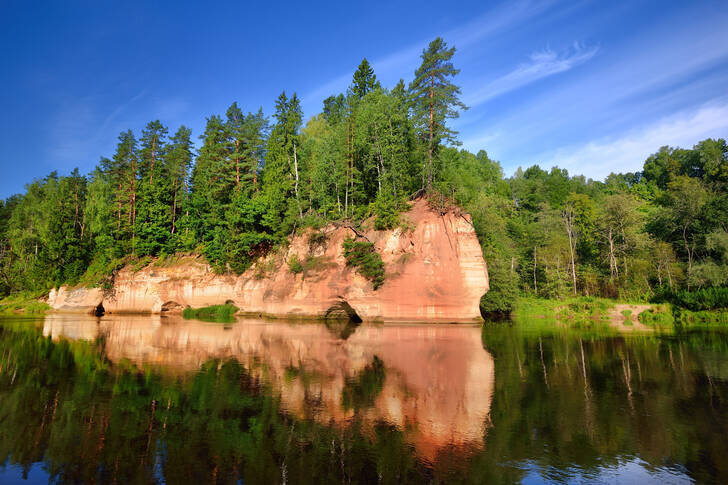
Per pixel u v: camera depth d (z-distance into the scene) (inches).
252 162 2224.4
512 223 2906.0
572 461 373.4
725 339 1174.3
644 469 357.7
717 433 441.4
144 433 442.0
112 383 656.4
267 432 445.4
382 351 949.2
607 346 1037.2
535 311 2087.8
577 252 2839.6
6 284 2822.3
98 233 2536.9
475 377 695.1
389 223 1665.8
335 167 2039.9
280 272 1913.1
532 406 537.3
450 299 1585.9
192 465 364.2
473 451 395.9
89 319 1897.1
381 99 2037.4
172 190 2490.2
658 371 747.4
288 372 729.6
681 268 2076.8
